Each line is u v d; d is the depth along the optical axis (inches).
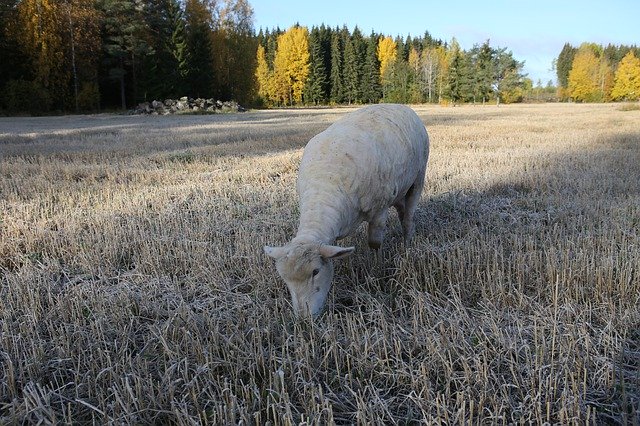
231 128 866.1
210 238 243.1
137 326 165.5
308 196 167.2
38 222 271.9
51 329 156.5
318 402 123.6
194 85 1872.5
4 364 140.6
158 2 1876.2
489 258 202.5
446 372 129.0
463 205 298.0
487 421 114.9
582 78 2819.9
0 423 115.1
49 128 927.0
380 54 3336.6
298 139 653.9
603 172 372.8
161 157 506.0
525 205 300.5
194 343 142.9
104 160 495.8
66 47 1636.3
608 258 186.5
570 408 113.9
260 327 157.3
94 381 129.9
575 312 155.9
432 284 184.7
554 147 525.3
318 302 145.2
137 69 1846.7
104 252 226.4
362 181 172.6
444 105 2640.3
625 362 135.9
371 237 194.4
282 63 2780.5
